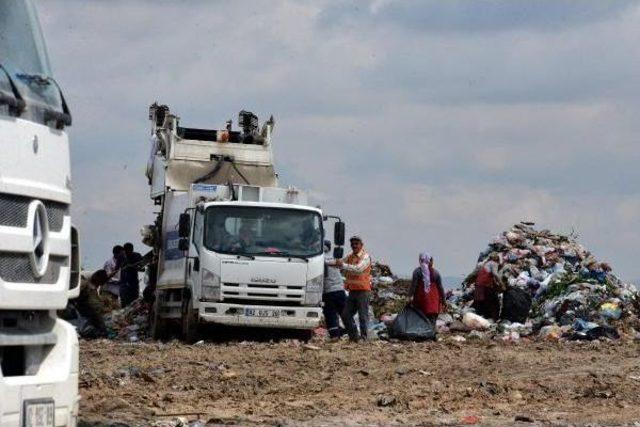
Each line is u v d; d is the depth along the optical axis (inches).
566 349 1862.7
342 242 2105.1
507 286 2447.1
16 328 742.5
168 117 2346.2
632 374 1504.7
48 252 748.6
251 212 2047.2
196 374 1408.7
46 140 753.6
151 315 2343.8
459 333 2341.3
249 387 1321.4
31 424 726.5
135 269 2583.7
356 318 2352.4
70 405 762.8
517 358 1665.8
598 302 2445.9
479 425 1112.2
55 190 758.5
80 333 2097.7
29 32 794.8
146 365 1487.5
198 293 2030.0
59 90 783.1
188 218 2089.1
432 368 1530.5
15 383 718.5
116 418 1073.5
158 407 1152.2
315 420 1106.7
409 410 1194.0
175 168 2297.0
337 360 1590.8
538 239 2847.0
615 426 1122.0
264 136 2352.4
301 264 2031.3
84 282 2079.2
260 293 2022.6
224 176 2305.6
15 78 745.6
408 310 2095.2
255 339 2129.7
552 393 1337.4
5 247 710.5
